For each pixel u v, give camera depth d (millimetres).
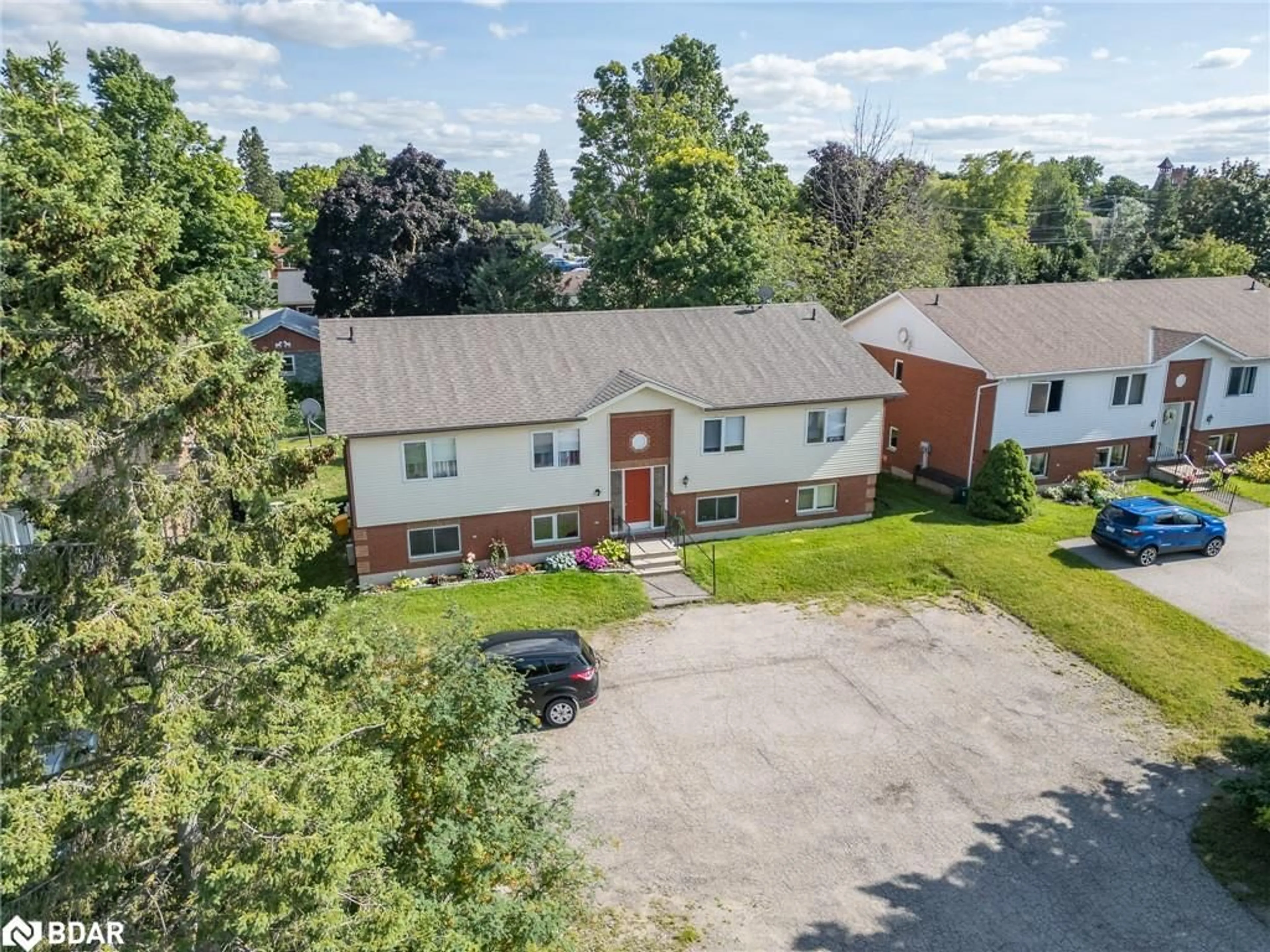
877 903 13219
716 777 16281
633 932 12633
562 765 16641
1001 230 74750
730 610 23312
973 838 14680
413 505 24703
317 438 37906
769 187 53156
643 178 49656
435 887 10547
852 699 18969
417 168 54844
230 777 8227
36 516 8672
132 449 8734
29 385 8023
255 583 9523
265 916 7926
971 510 30328
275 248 101875
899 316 36188
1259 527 28938
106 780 8359
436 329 27562
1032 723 18047
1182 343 33031
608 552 26062
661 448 27172
